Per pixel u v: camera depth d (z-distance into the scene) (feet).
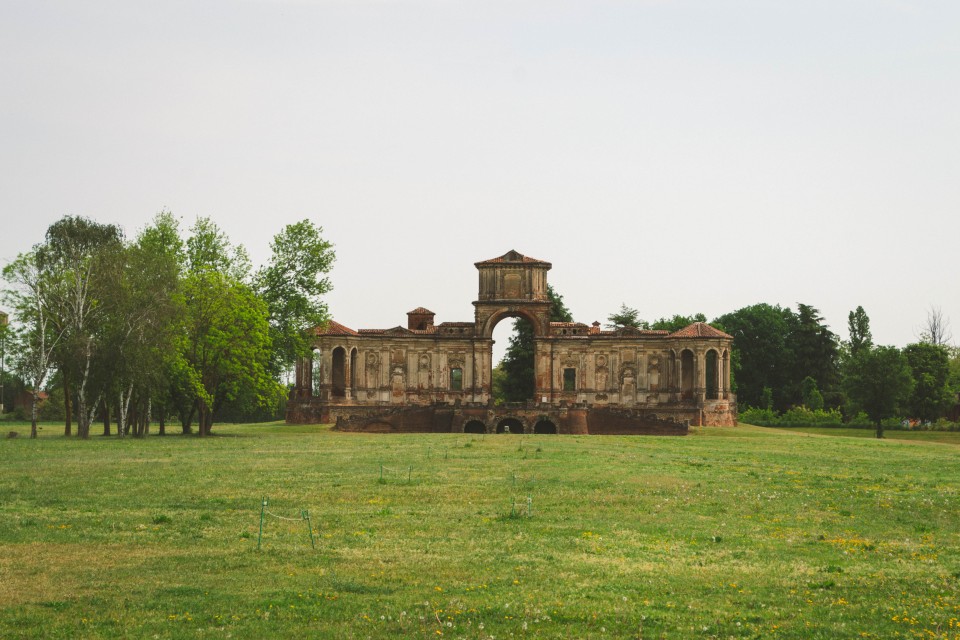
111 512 136.05
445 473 190.19
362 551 109.91
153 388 304.30
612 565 103.65
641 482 175.83
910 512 142.61
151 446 266.98
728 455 249.55
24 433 356.59
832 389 580.30
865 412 432.25
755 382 595.88
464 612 84.48
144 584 93.97
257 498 152.15
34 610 84.69
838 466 217.36
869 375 389.19
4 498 147.33
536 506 145.18
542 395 455.63
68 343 298.56
